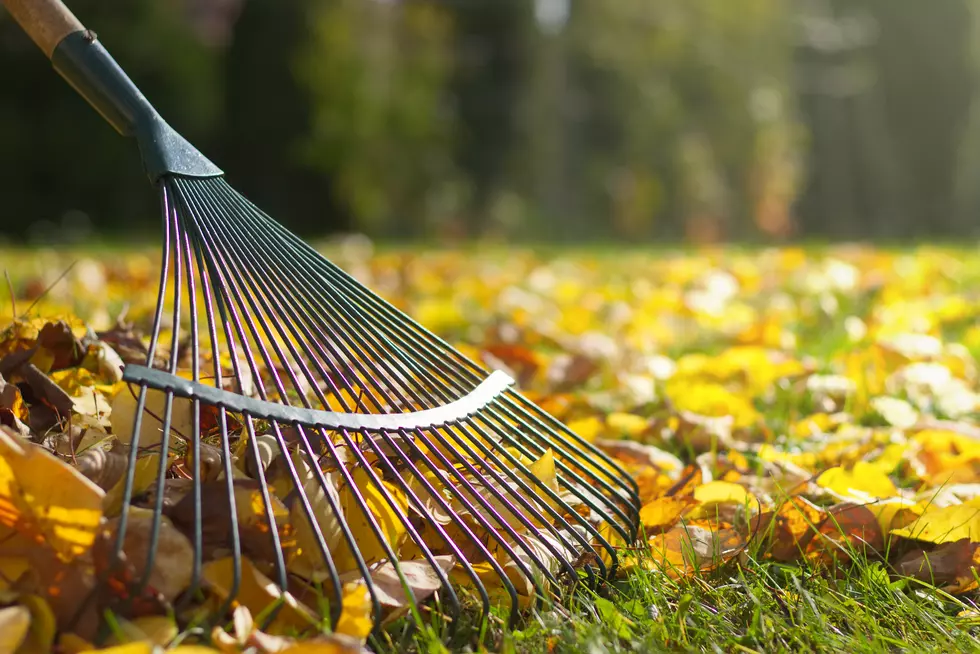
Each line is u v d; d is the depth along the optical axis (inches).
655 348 165.2
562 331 182.5
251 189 636.7
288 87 623.5
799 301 227.1
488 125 751.7
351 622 52.9
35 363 83.7
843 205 1018.1
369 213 644.7
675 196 784.3
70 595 50.2
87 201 644.7
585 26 784.3
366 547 60.8
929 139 1013.2
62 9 73.0
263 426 70.2
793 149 901.2
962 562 68.8
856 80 1018.1
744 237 820.0
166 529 53.6
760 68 838.5
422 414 67.4
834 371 136.5
